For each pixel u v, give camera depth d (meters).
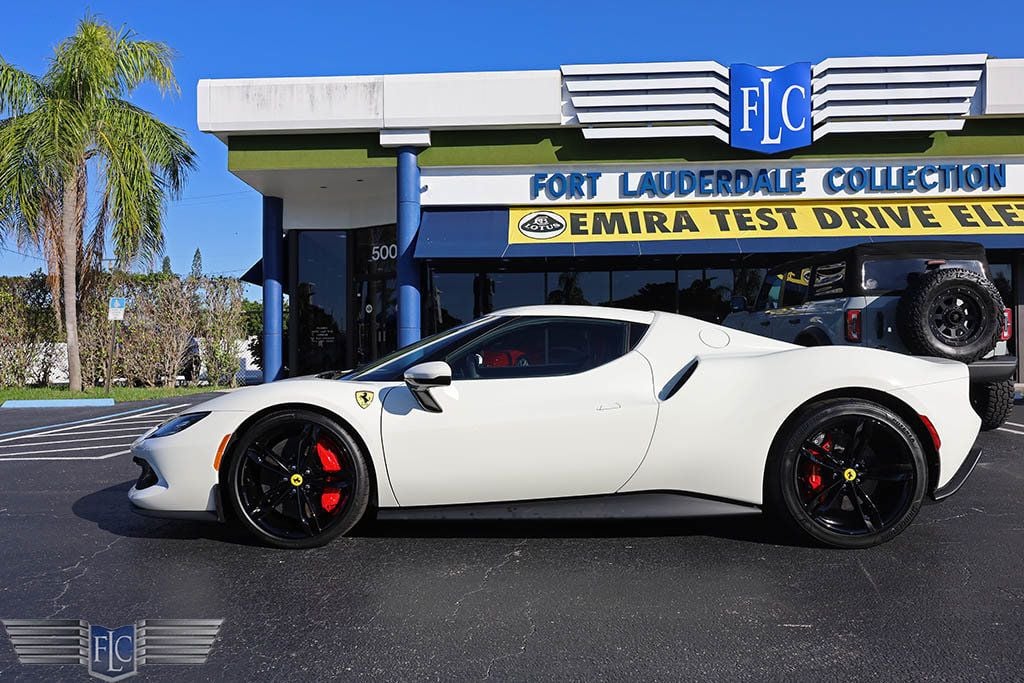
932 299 5.77
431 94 11.38
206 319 15.26
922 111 11.09
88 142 13.41
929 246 6.29
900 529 3.43
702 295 12.63
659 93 11.26
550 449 3.45
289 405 3.56
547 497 3.51
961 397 3.51
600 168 11.64
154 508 3.56
